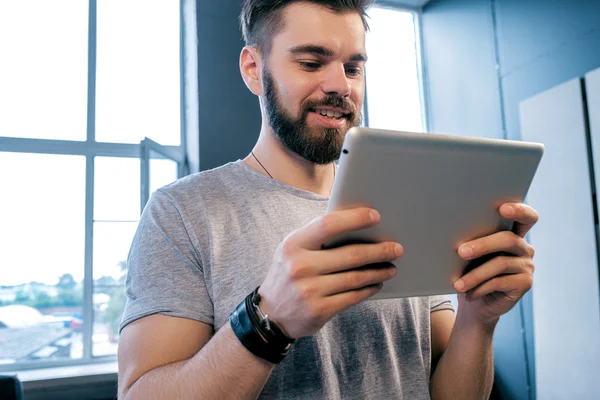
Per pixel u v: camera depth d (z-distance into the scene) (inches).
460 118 162.6
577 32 117.7
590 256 107.4
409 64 180.1
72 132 146.7
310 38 31.1
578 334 109.5
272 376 28.6
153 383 24.6
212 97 143.3
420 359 33.6
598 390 104.0
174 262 29.4
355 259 21.6
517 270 27.4
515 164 24.8
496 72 145.6
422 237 24.4
